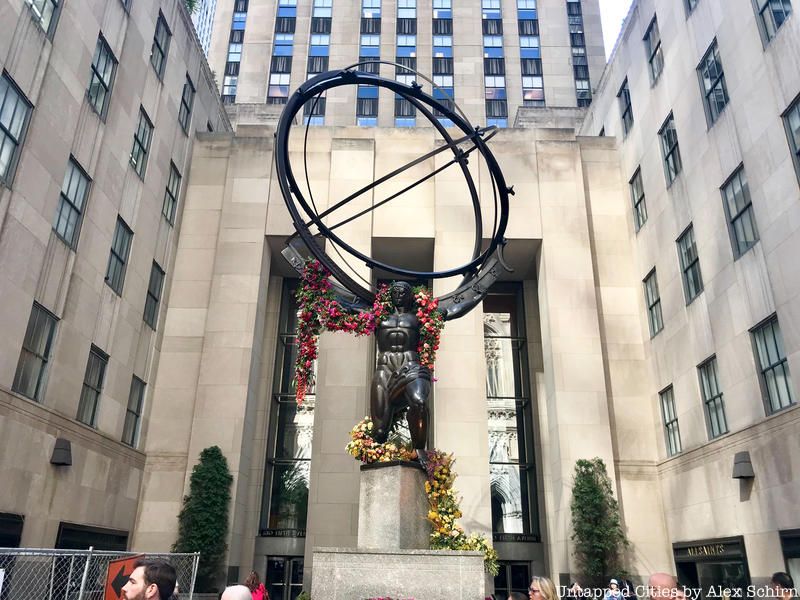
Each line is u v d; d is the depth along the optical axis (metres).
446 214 21.56
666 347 18.92
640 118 21.16
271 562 20.36
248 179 21.95
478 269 11.05
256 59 44.38
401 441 9.70
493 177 10.67
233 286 20.53
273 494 21.14
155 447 18.78
